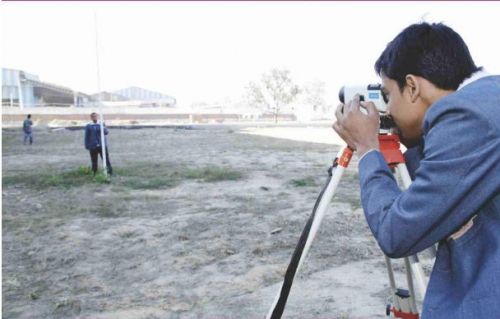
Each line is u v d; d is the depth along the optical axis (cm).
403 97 120
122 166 1357
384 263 478
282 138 2614
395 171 148
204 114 5681
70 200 860
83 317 373
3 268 491
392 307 215
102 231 634
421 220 102
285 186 981
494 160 96
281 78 5903
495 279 99
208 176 1134
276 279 443
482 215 105
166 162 1455
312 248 528
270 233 601
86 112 5272
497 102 100
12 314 381
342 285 422
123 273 472
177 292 419
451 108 103
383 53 126
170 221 680
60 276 467
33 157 1705
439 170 100
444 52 113
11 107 5406
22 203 836
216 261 499
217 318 365
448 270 110
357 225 626
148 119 5534
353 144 132
